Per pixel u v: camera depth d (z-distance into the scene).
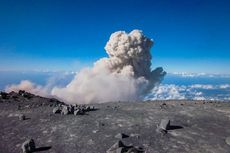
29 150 13.69
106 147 14.05
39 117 21.09
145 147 14.00
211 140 15.31
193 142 14.91
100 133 16.44
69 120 19.89
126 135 15.93
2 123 19.61
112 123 18.86
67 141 15.11
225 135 16.38
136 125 18.28
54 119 20.30
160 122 19.09
